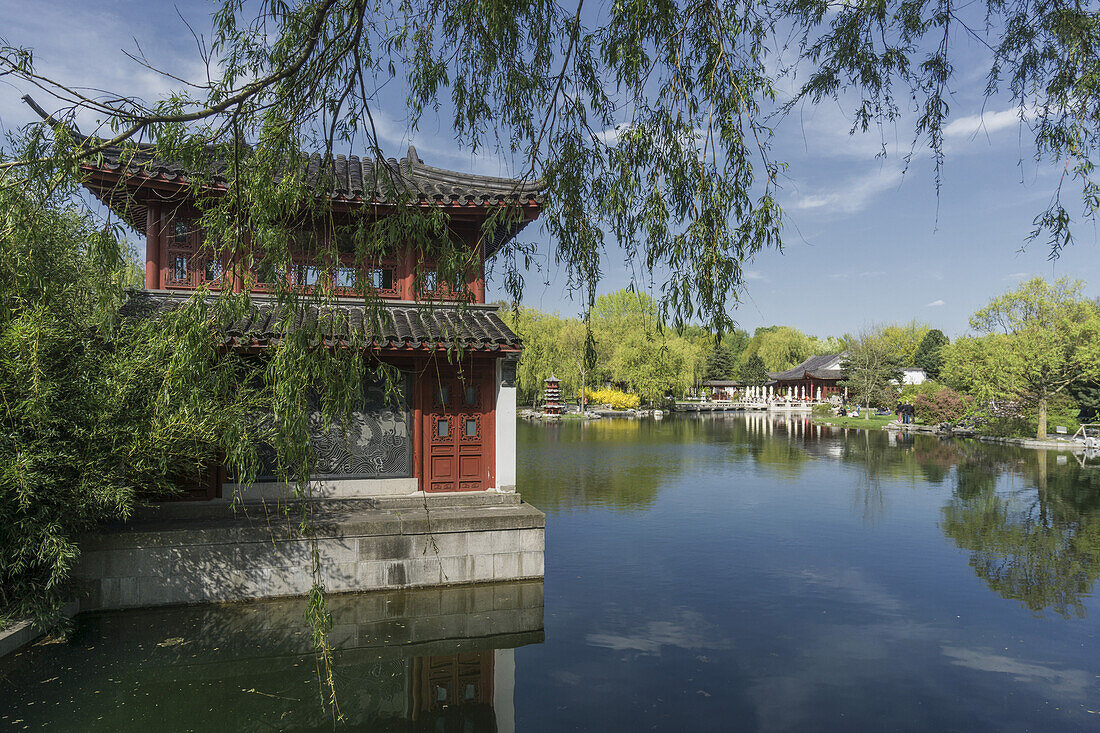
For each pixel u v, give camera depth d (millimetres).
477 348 8195
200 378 2891
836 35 4426
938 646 6527
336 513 8195
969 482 17500
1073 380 28891
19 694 5328
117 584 7043
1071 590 8367
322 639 3012
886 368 48688
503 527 8141
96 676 5656
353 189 7711
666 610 7547
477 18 3543
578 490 16094
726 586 8477
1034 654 6344
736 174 3174
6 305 3262
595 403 53125
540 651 6359
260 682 5637
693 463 21312
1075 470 19906
